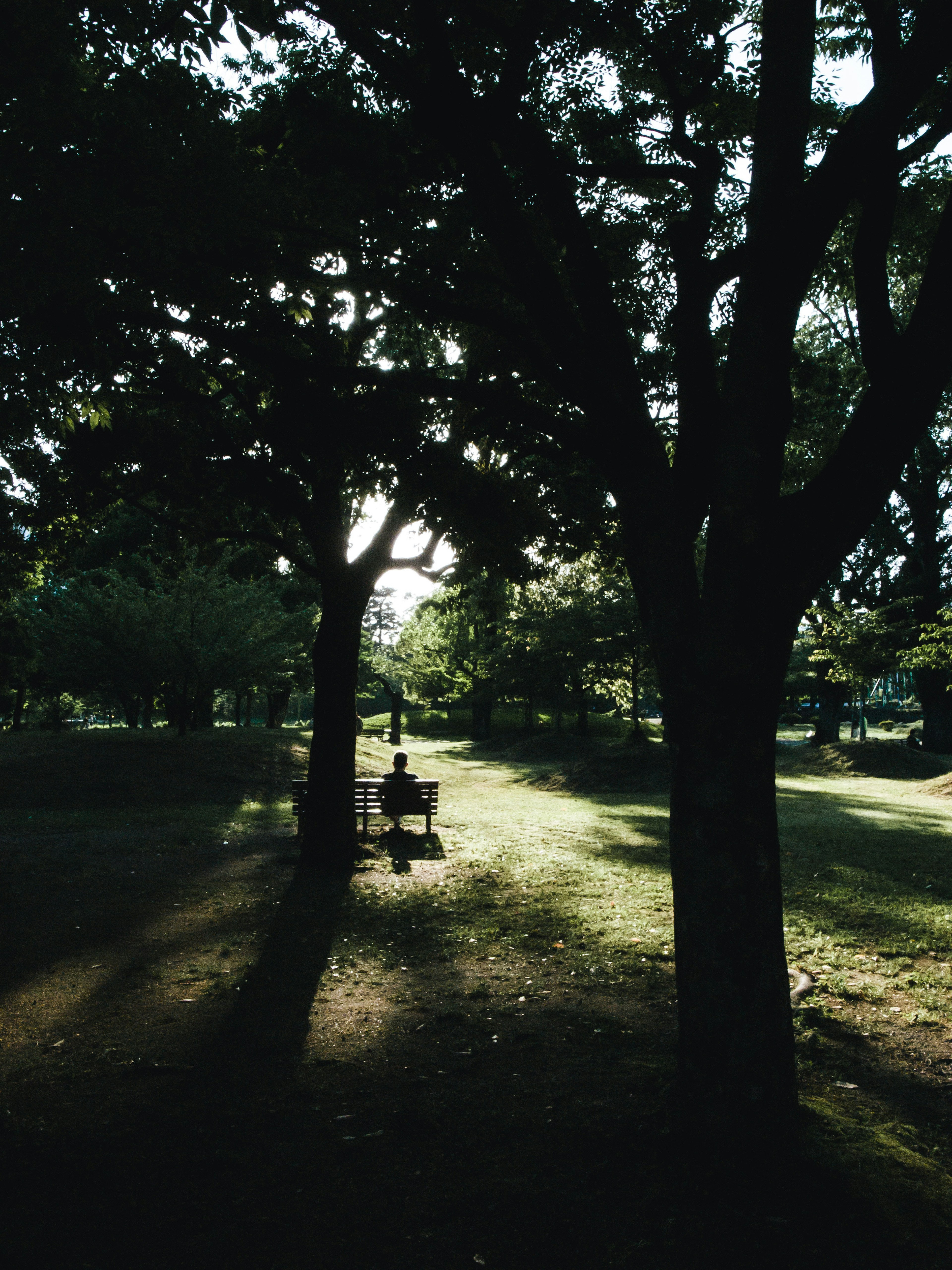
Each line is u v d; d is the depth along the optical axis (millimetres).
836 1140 3586
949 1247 2998
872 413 3730
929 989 6121
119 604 21797
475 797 22016
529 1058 4852
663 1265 2863
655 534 3984
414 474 8430
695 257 4555
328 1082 4566
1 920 8203
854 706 51906
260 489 10609
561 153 7316
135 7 4465
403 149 6359
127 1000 5977
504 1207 3258
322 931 7781
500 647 42344
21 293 4406
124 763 19891
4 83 4074
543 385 7930
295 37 5867
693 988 3547
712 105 6785
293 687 34438
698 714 3605
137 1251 3023
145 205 4695
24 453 10602
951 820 16625
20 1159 3707
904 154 4438
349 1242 3084
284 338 6652
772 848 3570
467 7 4734
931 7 3553
